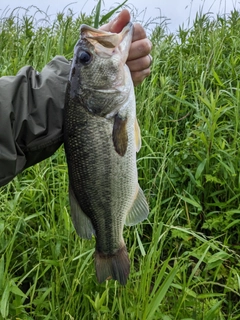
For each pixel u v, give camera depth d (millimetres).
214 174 812
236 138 850
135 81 528
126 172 500
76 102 479
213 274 694
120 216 510
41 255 704
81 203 501
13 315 588
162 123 1011
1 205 745
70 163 491
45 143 485
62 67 512
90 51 480
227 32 1271
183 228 681
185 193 794
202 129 841
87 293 628
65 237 698
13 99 474
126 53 486
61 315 595
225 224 738
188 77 1106
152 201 798
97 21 604
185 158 830
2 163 460
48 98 485
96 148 487
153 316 555
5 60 1156
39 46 1183
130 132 497
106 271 511
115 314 623
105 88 478
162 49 1227
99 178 493
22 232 737
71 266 669
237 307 668
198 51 1243
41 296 623
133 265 691
